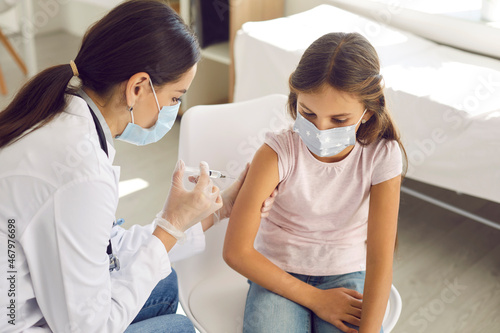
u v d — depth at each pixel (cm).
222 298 137
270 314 121
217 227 146
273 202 133
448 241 233
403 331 187
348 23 260
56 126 101
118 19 102
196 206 116
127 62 101
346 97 110
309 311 126
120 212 243
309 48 114
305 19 264
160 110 110
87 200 98
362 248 135
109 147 110
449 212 252
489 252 228
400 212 251
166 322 125
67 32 462
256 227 125
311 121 117
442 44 261
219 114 144
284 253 132
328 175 125
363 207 130
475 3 270
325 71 109
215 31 310
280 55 232
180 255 134
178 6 316
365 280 123
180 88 109
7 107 104
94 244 100
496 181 192
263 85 245
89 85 106
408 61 230
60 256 99
